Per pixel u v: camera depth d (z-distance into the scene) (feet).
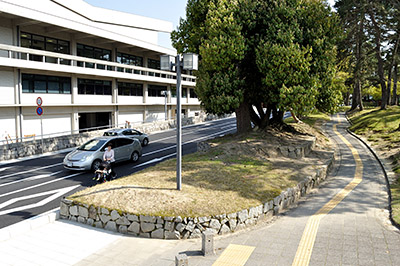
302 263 18.42
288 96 43.50
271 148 46.06
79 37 84.33
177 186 28.37
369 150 58.44
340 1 105.50
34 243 22.48
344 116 132.36
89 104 86.17
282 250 20.34
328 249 20.07
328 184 38.27
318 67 46.57
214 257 19.83
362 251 19.57
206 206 24.79
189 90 142.31
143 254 20.79
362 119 91.35
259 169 37.35
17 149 55.47
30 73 72.84
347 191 34.73
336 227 23.85
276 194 28.81
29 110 73.00
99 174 37.19
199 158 42.34
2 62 62.18
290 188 31.01
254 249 20.74
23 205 30.99
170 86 127.44
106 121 101.04
